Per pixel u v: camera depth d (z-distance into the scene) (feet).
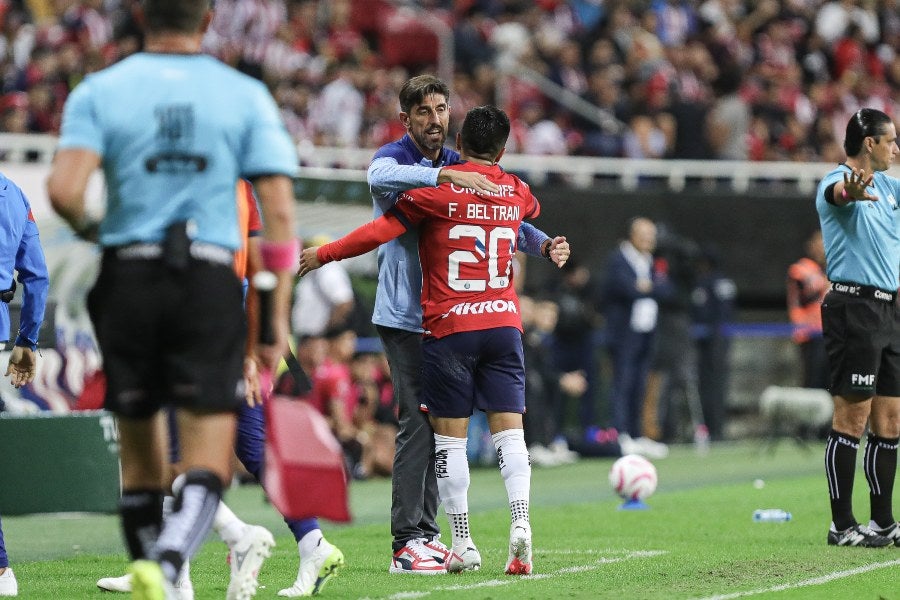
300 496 52.39
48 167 162.71
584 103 229.04
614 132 227.20
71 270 144.56
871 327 89.71
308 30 231.71
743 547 93.04
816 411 176.14
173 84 51.11
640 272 184.34
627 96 234.17
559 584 74.54
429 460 80.69
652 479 120.37
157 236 50.44
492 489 142.51
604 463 176.65
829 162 244.22
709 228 220.84
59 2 216.13
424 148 79.82
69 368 140.77
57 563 87.97
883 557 87.15
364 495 137.49
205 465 51.13
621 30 249.55
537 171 213.46
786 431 208.95
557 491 140.56
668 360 193.67
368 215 161.27
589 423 185.57
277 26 220.23
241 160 51.93
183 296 50.29
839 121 261.44
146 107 50.72
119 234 50.65
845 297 90.38
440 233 76.64
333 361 151.53
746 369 215.31
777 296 226.79
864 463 92.89
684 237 219.82
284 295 52.47
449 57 232.32
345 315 151.53
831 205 90.07
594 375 185.37
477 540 97.30
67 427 107.24
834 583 75.77
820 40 277.03
